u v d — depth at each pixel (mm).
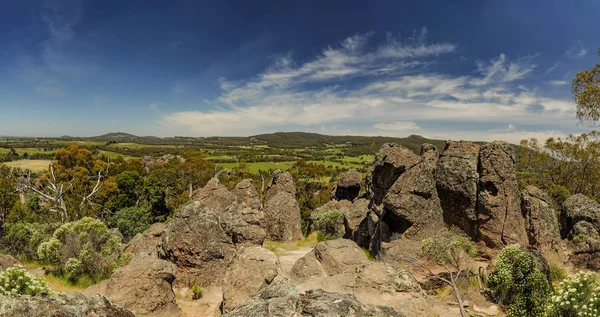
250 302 7742
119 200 62438
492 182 21016
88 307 8266
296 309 7270
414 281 15414
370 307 7656
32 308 7035
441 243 18703
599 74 31594
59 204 48344
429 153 27406
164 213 61781
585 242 19938
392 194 22859
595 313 9469
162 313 14281
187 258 19281
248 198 40312
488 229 20688
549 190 43156
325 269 19016
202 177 80000
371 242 25281
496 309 14523
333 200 47000
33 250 22906
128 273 14414
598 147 47188
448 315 13828
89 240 20344
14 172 60719
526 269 14430
